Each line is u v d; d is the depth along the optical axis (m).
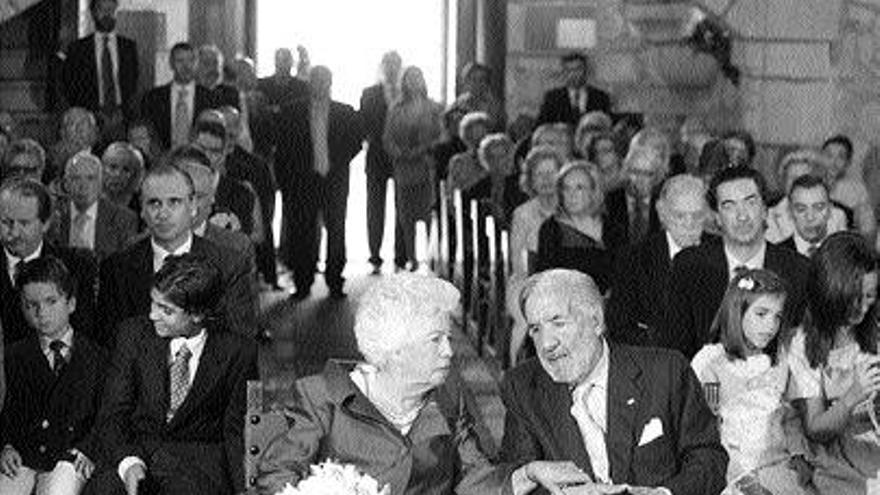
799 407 8.01
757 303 7.99
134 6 21.66
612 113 19.39
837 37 16.52
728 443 8.03
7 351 8.88
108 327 9.85
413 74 19.22
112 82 18.77
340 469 5.87
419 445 6.36
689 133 17.81
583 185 11.88
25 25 18.88
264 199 17.28
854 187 14.24
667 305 9.34
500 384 7.09
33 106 18.98
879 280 8.08
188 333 8.11
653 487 6.75
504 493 6.43
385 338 6.21
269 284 17.95
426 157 19.23
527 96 21.59
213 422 8.16
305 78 21.09
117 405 8.10
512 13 21.48
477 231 14.78
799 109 16.67
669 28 20.55
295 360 14.48
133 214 12.39
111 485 7.93
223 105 18.27
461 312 15.71
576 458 6.86
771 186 16.64
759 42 16.83
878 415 7.96
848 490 7.92
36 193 10.07
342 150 18.20
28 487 8.65
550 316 6.78
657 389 6.87
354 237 22.12
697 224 9.61
